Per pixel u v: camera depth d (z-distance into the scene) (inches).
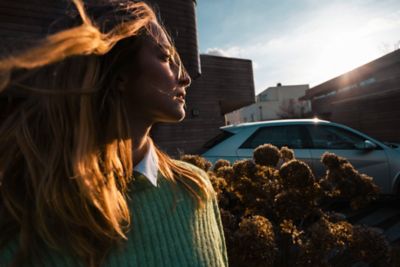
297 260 56.6
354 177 73.2
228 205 81.6
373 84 432.8
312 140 156.4
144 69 26.5
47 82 22.5
